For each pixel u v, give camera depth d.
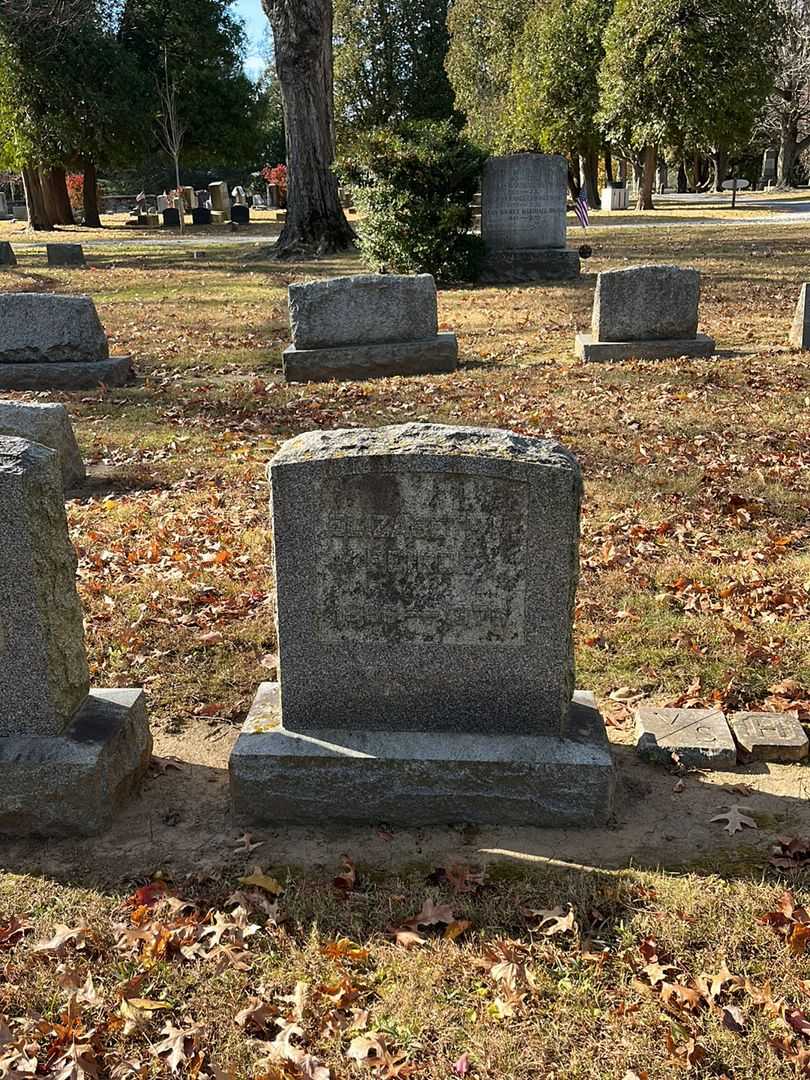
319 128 24.31
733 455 8.17
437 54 49.44
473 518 3.74
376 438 3.85
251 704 4.68
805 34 46.59
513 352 12.83
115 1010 3.04
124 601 5.93
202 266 23.98
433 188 18.83
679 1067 2.78
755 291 16.36
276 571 3.87
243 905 3.43
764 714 4.52
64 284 20.97
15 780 3.78
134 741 4.13
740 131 33.78
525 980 3.09
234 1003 3.05
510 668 3.90
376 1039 2.89
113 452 9.17
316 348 12.01
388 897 3.48
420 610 3.87
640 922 3.30
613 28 33.66
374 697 4.00
